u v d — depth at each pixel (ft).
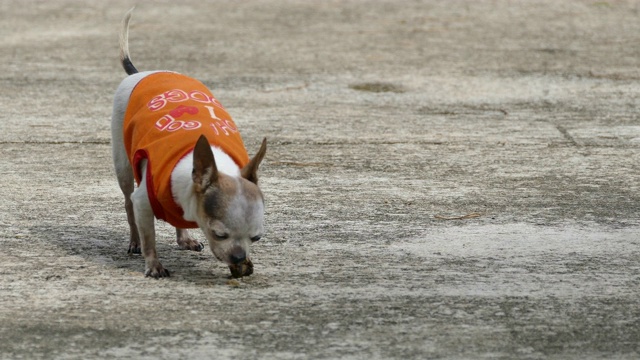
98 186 40.22
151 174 29.37
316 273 30.45
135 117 31.37
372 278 30.04
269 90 57.77
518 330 26.03
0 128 49.19
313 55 67.46
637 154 45.27
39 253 32.22
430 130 49.49
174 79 32.83
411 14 84.53
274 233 34.40
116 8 87.56
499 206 37.86
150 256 30.27
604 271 30.73
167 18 82.28
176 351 24.56
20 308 27.32
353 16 83.56
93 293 28.58
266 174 42.04
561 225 35.55
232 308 27.43
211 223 27.89
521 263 31.48
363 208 37.50
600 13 85.20
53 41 71.92
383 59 66.28
